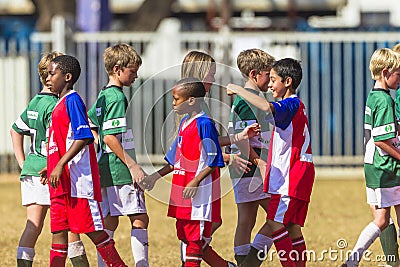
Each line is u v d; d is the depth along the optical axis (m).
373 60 26.70
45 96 26.17
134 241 26.30
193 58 24.77
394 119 26.16
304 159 25.39
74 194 24.39
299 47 60.34
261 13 82.94
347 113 60.25
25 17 84.94
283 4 81.06
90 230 24.45
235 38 60.19
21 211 43.16
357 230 36.06
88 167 24.59
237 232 27.16
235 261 29.20
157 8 77.44
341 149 60.41
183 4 83.00
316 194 48.56
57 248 24.97
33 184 26.08
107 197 26.39
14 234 36.12
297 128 25.36
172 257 30.89
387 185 26.47
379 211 26.98
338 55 60.12
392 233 27.55
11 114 62.00
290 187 25.14
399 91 27.34
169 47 61.28
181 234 24.58
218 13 79.06
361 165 60.53
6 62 61.38
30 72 61.28
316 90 60.31
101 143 26.34
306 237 34.06
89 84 60.38
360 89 60.16
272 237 25.95
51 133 24.70
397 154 26.17
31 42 62.88
